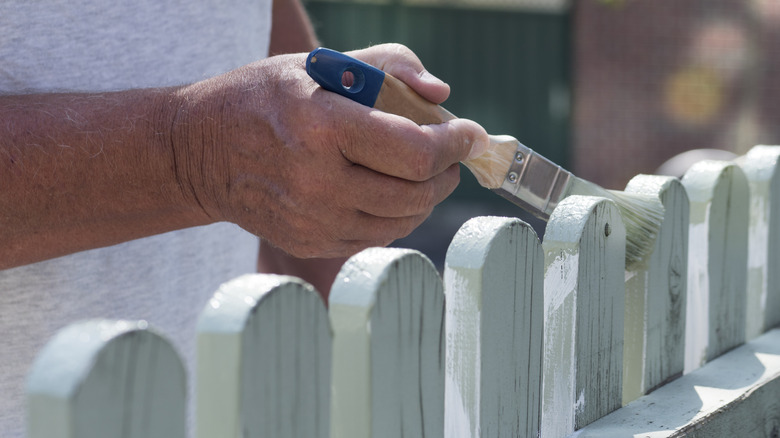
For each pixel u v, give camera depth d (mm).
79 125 955
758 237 1338
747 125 8586
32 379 468
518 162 1042
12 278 1091
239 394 571
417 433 728
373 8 8320
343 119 881
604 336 967
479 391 791
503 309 814
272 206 942
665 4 8414
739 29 8469
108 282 1181
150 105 966
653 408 997
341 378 682
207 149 939
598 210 931
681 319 1126
